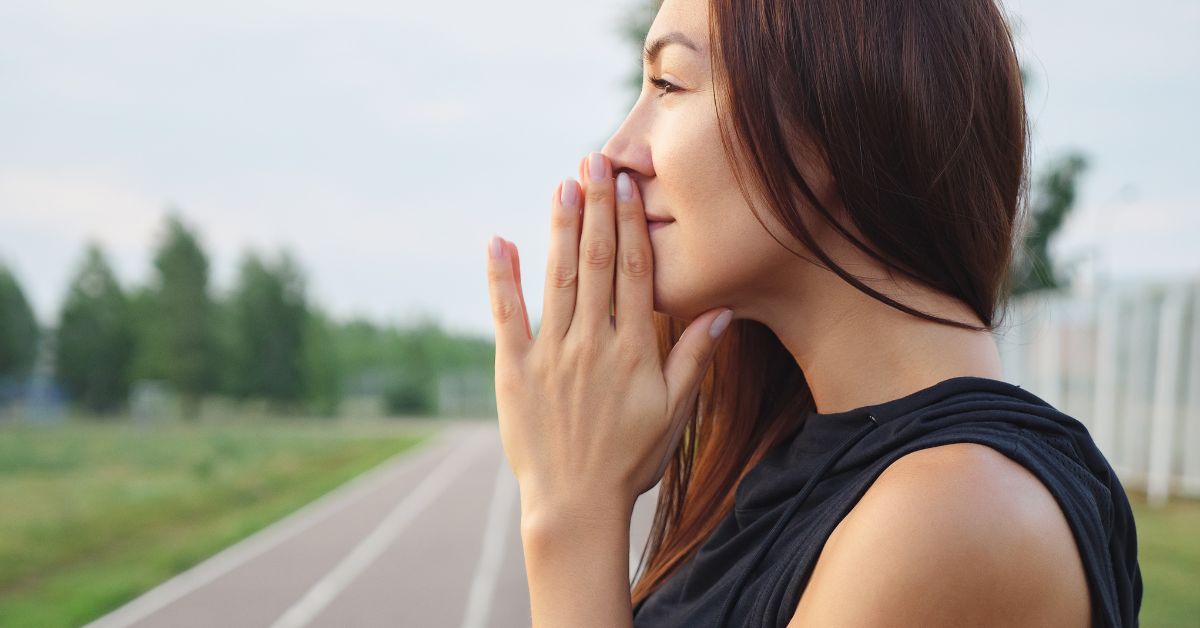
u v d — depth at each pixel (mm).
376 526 13727
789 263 787
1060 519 591
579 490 832
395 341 85688
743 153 741
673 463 1201
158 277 66125
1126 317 13266
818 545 672
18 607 8977
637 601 1128
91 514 15703
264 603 8672
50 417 65500
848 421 788
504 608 8016
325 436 42812
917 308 770
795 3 728
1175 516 10984
